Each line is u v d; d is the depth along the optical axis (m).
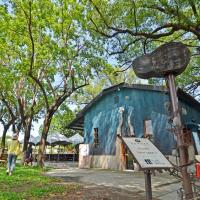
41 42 21.22
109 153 21.86
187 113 20.95
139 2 15.50
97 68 22.52
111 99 22.70
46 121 23.14
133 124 20.48
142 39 17.73
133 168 19.56
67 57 21.66
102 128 23.17
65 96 23.59
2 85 25.92
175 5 14.77
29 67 21.34
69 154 39.97
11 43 21.67
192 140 18.92
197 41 19.77
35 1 18.81
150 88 19.64
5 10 19.08
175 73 6.18
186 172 5.43
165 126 18.62
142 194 9.72
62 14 18.92
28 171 16.70
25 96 27.53
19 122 30.48
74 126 29.77
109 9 16.42
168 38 19.27
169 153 18.02
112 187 11.07
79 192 9.65
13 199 8.27
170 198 8.95
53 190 9.77
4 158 23.39
